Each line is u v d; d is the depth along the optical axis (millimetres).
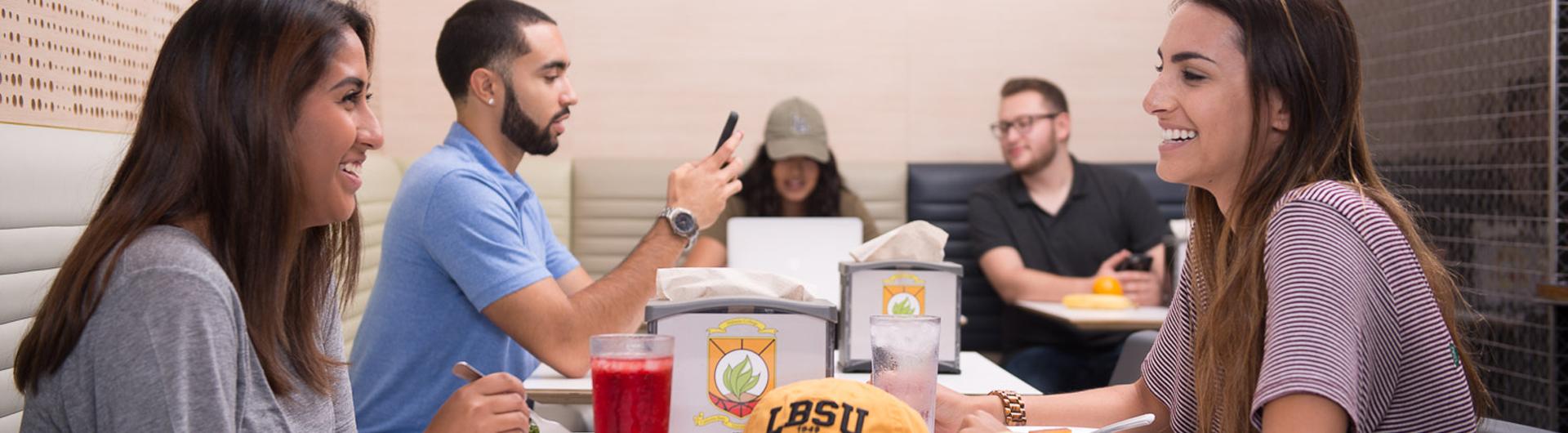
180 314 826
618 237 3789
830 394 825
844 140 4023
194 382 825
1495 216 3059
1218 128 1046
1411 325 935
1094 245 3500
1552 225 2869
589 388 1640
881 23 4008
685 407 1121
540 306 1683
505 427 1093
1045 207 3527
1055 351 3203
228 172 902
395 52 3857
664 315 1116
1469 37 3135
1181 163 1081
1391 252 933
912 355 1046
